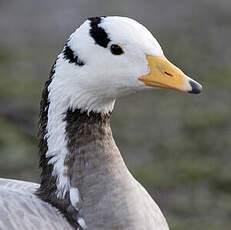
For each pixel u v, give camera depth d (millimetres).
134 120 16406
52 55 19469
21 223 7621
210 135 15859
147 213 8000
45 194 8172
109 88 8055
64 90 8039
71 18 21016
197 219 13102
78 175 8055
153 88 8055
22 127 15812
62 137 8109
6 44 19953
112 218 7891
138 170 14469
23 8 21516
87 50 7973
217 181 14203
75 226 7934
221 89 17938
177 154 15109
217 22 21375
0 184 8367
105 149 8117
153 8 21812
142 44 8016
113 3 21891
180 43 20250
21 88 17641
